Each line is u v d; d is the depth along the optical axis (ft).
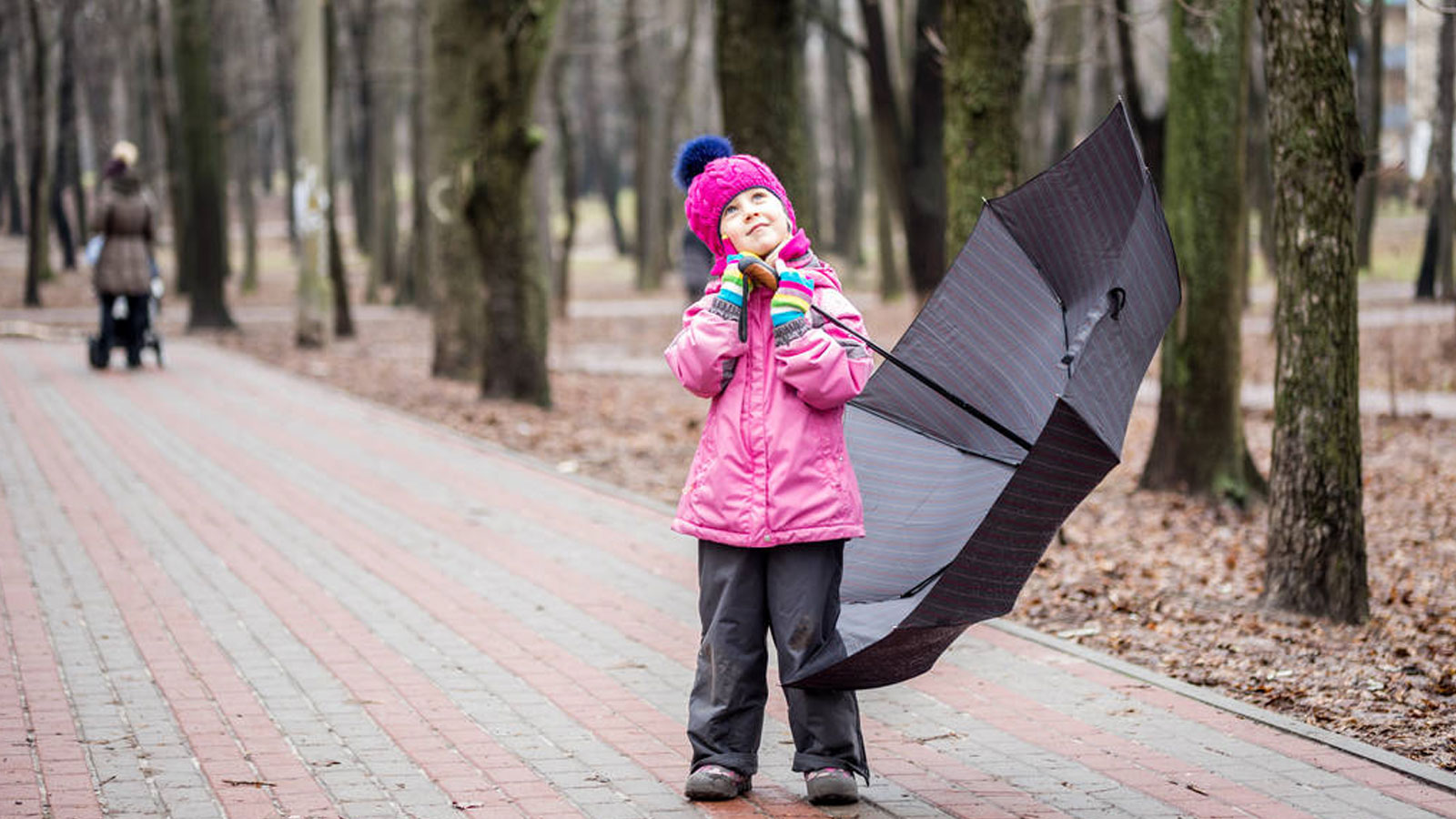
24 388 56.34
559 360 87.15
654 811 15.42
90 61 144.97
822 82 189.57
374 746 17.67
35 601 25.16
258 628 23.66
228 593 26.05
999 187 32.58
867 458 16.69
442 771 16.78
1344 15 24.48
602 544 31.12
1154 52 72.28
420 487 38.04
